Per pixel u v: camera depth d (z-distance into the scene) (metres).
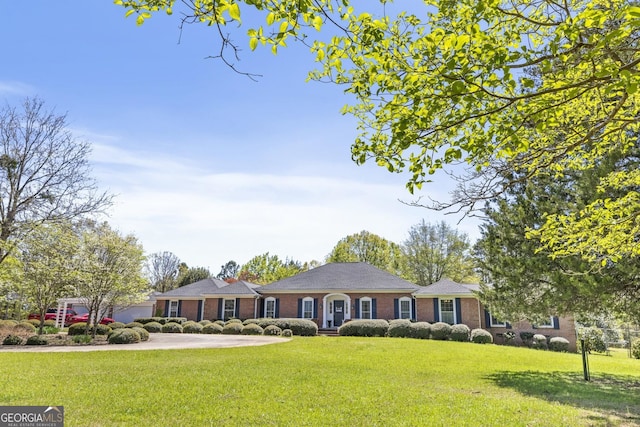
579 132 4.53
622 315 9.73
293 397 7.55
